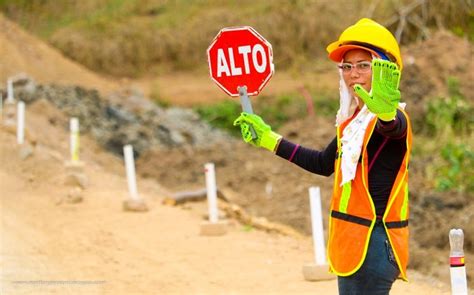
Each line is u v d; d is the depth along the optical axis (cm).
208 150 3684
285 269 1703
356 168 824
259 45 910
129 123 3947
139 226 2139
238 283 1585
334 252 838
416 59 3694
